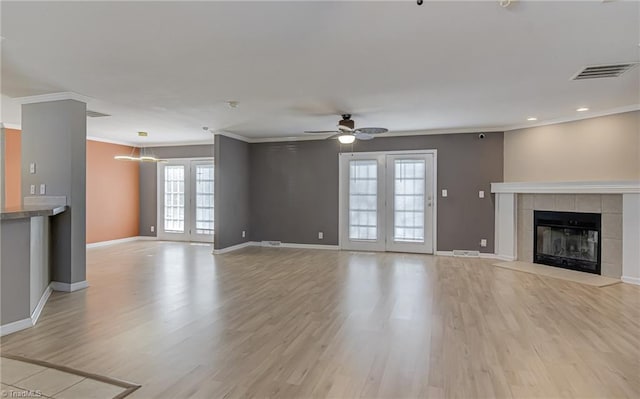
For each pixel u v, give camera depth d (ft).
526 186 19.53
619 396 7.14
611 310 12.22
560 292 14.40
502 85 13.11
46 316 11.55
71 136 14.24
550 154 19.27
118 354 8.89
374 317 11.53
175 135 25.09
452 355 8.86
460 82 12.78
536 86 13.21
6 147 21.21
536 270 18.08
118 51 10.00
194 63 10.93
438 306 12.66
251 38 9.18
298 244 25.84
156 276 17.12
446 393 7.21
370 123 20.33
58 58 10.50
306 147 25.54
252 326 10.76
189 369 8.16
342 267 19.13
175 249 25.17
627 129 16.30
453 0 7.35
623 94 14.26
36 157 14.69
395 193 23.71
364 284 15.65
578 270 17.95
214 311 12.08
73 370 8.09
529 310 12.22
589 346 9.39
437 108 16.63
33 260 11.39
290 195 25.95
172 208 29.50
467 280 16.31
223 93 14.17
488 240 21.84
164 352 9.00
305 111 17.31
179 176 29.22
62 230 14.38
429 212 22.98
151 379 7.72
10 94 14.26
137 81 12.70
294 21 8.26
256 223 26.73
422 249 23.17
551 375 7.92
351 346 9.37
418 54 10.23
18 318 10.41
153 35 8.99
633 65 11.09
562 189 17.89
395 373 7.98
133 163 29.63
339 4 7.50
